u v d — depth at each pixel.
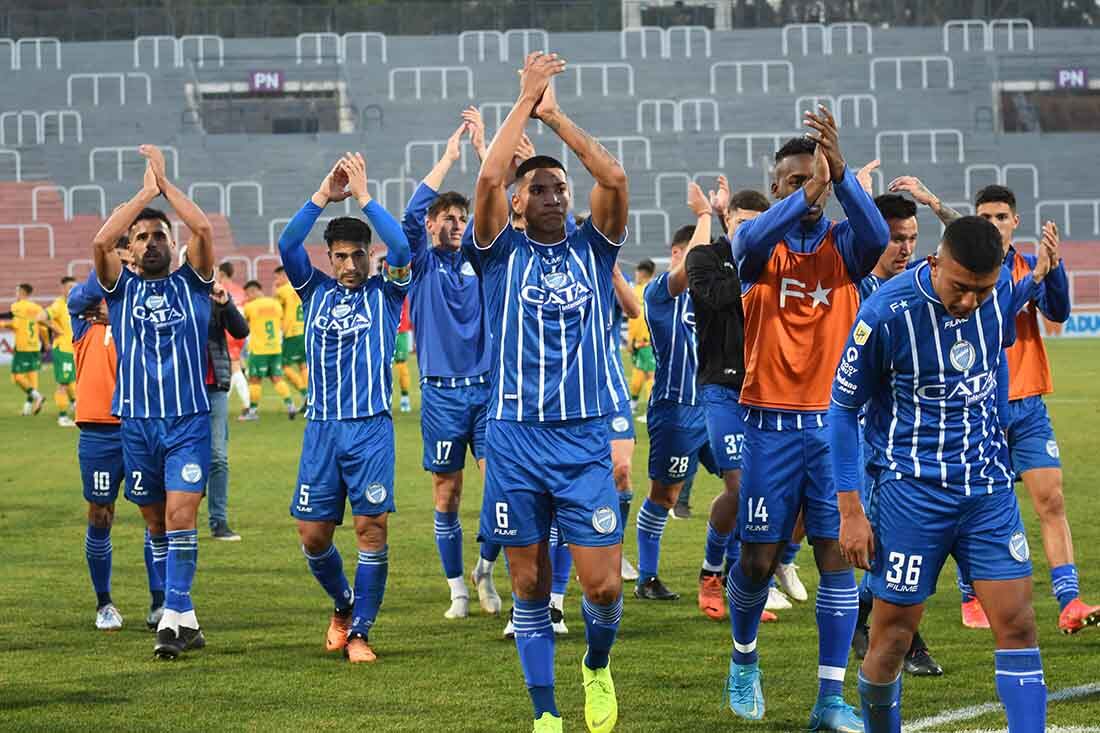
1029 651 8.27
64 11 85.75
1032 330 11.98
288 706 10.57
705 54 84.62
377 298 12.54
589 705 9.59
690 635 13.12
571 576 16.81
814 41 85.06
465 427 14.26
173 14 86.38
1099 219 76.19
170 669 11.86
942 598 14.75
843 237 10.27
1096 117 81.69
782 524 10.23
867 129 79.00
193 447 12.77
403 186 70.50
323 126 80.75
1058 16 86.75
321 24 86.56
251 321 38.22
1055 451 11.82
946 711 10.12
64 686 11.25
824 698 9.91
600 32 85.12
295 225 12.38
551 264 9.45
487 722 10.06
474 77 83.44
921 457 8.38
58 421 38.72
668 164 77.06
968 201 76.25
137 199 12.76
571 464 9.41
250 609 14.59
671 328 14.46
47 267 71.88
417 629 13.59
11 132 79.44
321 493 12.39
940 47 84.75
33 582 16.25
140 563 17.61
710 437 13.45
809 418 10.23
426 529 20.12
